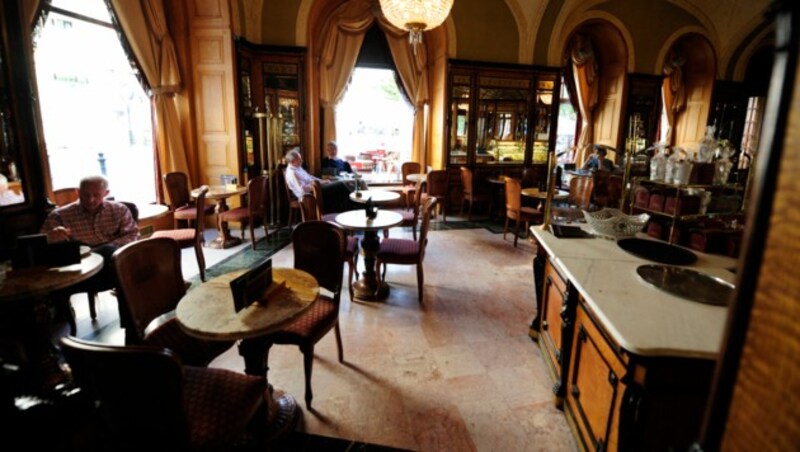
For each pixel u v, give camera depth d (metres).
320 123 6.80
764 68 8.13
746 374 0.55
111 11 4.23
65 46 3.96
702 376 1.23
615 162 7.50
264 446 1.75
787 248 0.50
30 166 3.05
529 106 6.88
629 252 2.08
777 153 0.50
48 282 1.96
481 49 6.50
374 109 7.55
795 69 0.49
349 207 5.73
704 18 7.40
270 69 5.94
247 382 1.58
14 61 2.92
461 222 6.41
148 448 1.26
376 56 6.89
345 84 6.70
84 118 4.35
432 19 3.80
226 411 1.44
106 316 3.08
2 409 1.68
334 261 2.43
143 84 4.72
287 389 2.24
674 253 2.02
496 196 7.03
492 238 5.47
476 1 6.31
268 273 1.84
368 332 2.88
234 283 1.64
